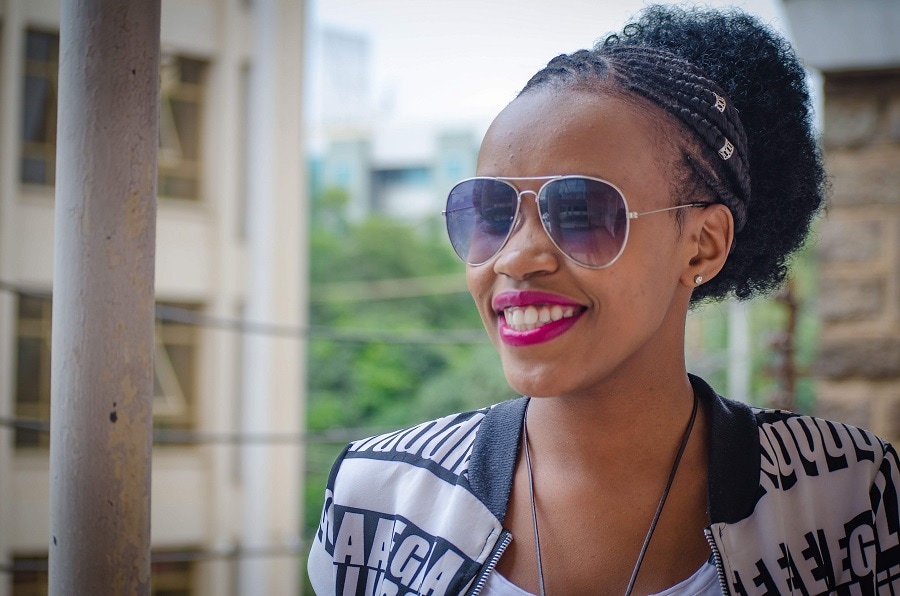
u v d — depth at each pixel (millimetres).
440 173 26625
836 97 3414
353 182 26922
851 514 1180
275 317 11953
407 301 21016
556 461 1155
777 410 1239
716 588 1082
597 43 1363
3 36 11102
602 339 1046
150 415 1160
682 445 1150
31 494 11164
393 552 1188
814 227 1460
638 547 1106
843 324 3404
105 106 1134
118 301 1135
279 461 11758
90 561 1123
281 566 11648
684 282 1145
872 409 3361
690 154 1114
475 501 1162
